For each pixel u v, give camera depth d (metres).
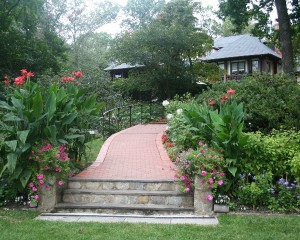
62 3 35.62
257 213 5.45
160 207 5.66
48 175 5.76
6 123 6.38
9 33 18.08
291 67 16.59
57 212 5.71
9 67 18.17
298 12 18.41
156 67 20.09
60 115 6.28
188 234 4.51
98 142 11.27
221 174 5.52
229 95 7.50
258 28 20.39
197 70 21.17
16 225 4.91
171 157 8.27
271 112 9.77
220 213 5.48
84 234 4.53
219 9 19.56
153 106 18.94
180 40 19.14
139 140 11.19
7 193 5.95
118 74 32.12
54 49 21.77
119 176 6.61
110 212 5.68
